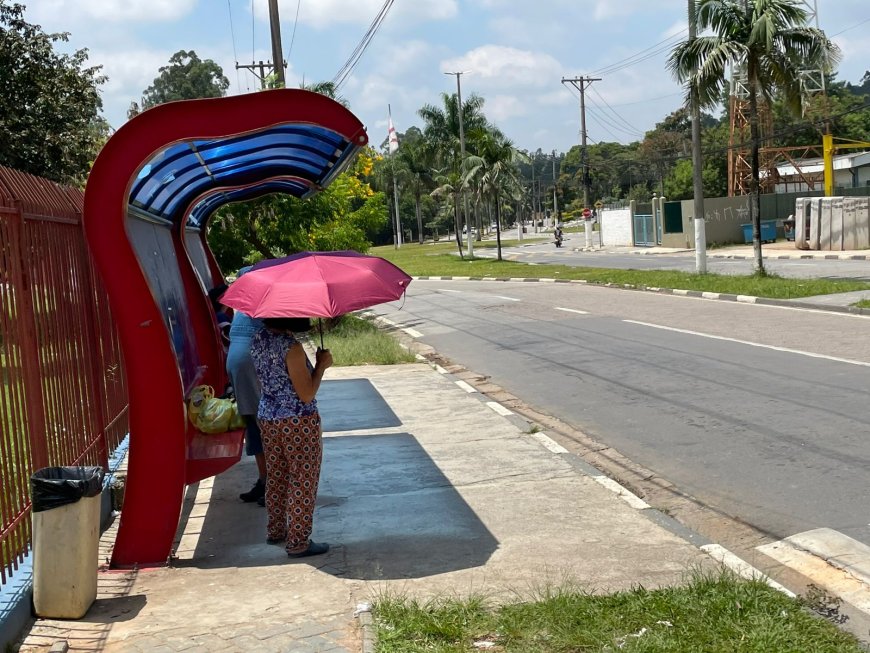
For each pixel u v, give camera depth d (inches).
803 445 320.5
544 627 177.3
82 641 183.6
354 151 251.1
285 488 247.1
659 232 2030.0
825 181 1745.8
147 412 237.8
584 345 610.2
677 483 295.9
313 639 179.6
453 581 211.5
